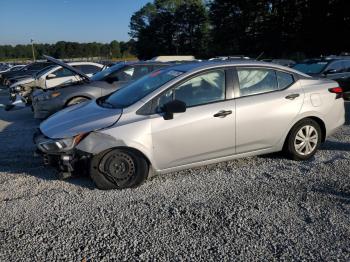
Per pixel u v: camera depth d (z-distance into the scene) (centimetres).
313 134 545
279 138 520
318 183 459
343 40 4212
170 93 466
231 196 427
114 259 314
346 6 3959
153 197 429
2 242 343
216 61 514
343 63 1183
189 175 495
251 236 343
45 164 459
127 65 887
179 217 381
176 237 345
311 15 4319
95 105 521
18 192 452
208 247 327
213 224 366
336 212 384
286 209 393
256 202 411
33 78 1260
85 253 323
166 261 309
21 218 387
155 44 8838
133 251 324
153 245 333
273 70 524
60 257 318
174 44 8869
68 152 442
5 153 627
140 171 452
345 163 526
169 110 437
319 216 377
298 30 4581
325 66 1170
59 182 481
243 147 497
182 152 463
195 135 463
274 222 367
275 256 312
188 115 460
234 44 5572
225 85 489
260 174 493
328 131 559
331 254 313
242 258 311
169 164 464
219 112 472
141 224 369
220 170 510
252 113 491
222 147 483
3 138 752
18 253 325
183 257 314
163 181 475
